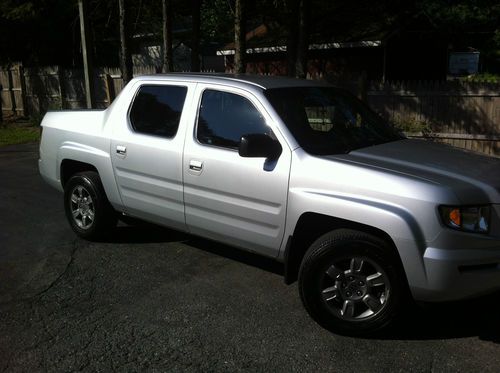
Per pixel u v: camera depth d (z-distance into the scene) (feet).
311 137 13.78
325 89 16.21
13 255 17.93
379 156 13.32
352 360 11.54
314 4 50.49
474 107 35.68
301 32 35.35
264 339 12.42
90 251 18.21
